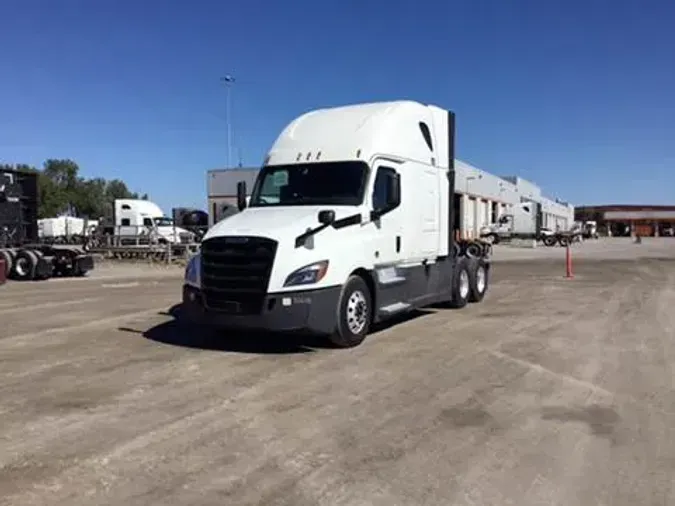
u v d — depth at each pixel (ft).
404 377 24.52
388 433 18.22
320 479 15.10
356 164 32.35
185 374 25.36
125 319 40.42
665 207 451.53
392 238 33.71
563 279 67.97
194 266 30.45
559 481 14.90
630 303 46.06
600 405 20.76
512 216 196.44
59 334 35.01
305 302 28.04
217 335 33.91
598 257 120.06
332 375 24.94
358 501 13.93
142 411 20.51
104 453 16.85
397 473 15.42
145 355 29.09
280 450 16.97
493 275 74.08
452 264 42.11
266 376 24.89
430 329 35.19
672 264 95.91
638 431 18.26
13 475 15.46
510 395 21.94
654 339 31.83
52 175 358.43
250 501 13.98
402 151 35.22
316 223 29.27
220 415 20.01
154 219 143.54
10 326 38.06
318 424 19.06
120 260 110.42
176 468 15.83
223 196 125.08
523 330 34.60
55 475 15.44
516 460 16.17
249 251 28.27
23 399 21.99
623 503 13.79
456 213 45.27
